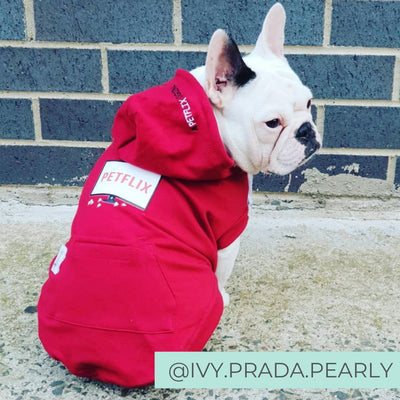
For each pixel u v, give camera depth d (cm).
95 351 40
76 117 74
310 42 70
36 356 47
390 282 59
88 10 70
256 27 70
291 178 75
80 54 71
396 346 48
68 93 73
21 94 73
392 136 73
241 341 49
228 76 43
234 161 45
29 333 50
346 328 51
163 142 42
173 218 42
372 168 74
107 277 40
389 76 71
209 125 41
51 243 67
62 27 71
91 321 40
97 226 41
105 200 42
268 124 43
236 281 59
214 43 42
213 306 42
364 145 74
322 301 55
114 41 71
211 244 44
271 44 47
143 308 39
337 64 71
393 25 69
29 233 70
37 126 74
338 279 59
